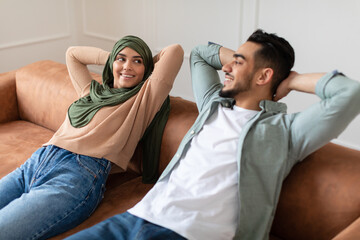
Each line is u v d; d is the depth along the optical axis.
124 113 1.81
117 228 1.40
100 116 1.81
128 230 1.41
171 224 1.38
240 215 1.40
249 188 1.42
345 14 2.53
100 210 1.69
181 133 1.80
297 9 2.72
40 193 1.59
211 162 1.47
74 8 3.93
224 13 3.05
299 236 1.49
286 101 2.97
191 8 3.21
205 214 1.39
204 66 1.82
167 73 1.82
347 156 1.47
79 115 1.86
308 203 1.45
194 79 1.81
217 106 1.62
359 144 2.73
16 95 2.40
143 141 1.88
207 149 1.51
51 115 2.25
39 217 1.53
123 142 1.79
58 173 1.70
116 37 3.79
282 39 1.50
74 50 2.07
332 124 1.34
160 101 1.82
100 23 3.85
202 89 1.75
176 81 3.55
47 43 3.81
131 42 1.86
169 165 1.60
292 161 1.45
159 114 1.86
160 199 1.49
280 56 1.48
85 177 1.68
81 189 1.65
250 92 1.53
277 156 1.42
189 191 1.45
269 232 1.54
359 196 1.36
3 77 2.37
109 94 1.89
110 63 1.94
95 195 1.69
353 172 1.41
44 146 1.86
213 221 1.40
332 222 1.40
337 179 1.41
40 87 2.28
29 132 2.24
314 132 1.37
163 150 1.85
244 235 1.42
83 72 2.07
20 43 3.59
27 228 1.51
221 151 1.48
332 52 2.68
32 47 3.71
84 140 1.77
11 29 3.51
